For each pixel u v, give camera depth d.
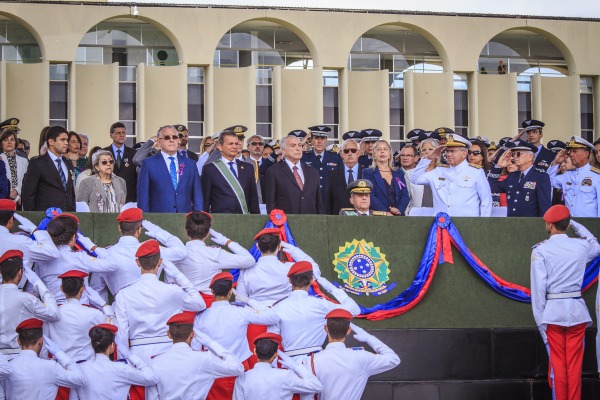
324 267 12.78
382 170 14.93
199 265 10.93
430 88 34.66
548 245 12.09
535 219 13.73
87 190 13.55
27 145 17.84
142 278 10.23
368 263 12.96
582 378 13.12
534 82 35.41
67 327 10.05
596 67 35.41
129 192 16.39
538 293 12.01
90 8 31.55
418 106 34.56
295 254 11.29
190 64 32.50
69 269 10.62
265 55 33.69
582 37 35.22
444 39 34.31
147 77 32.41
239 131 15.70
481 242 13.49
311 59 33.91
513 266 13.49
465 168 14.18
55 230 10.65
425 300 12.99
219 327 10.27
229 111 33.19
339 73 34.06
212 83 32.72
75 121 31.66
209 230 11.26
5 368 9.49
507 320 13.06
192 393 9.75
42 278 10.68
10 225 10.95
